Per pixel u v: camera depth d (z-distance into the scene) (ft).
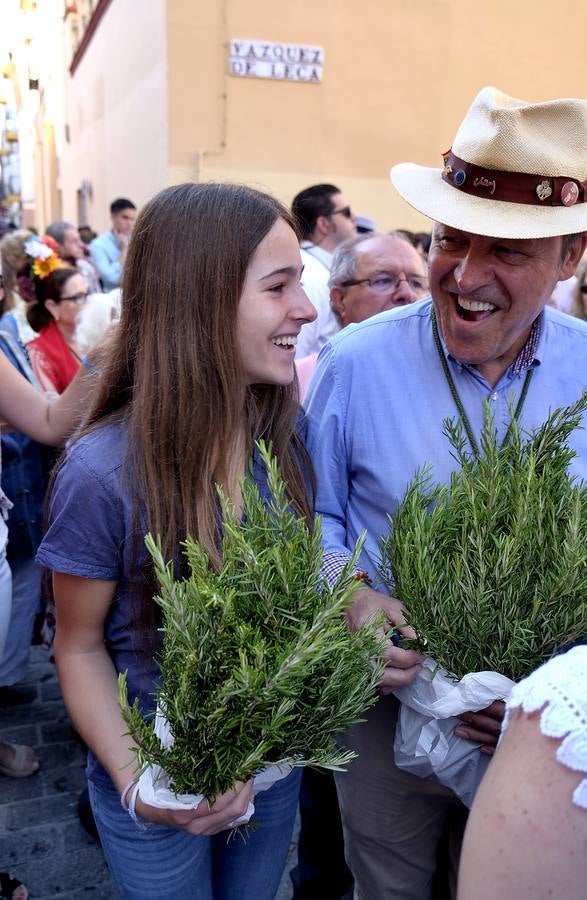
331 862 6.59
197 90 21.56
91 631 4.13
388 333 5.08
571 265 4.63
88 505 3.85
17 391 6.33
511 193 4.18
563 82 24.62
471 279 4.22
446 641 3.72
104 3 30.81
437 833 5.36
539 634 3.52
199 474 3.90
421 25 22.86
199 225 3.82
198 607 3.00
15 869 7.50
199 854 4.43
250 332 3.95
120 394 4.15
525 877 2.23
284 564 3.15
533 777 2.28
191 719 3.05
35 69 20.83
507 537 3.49
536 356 4.78
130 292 4.04
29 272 11.55
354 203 23.72
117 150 30.58
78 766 9.00
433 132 23.90
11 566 8.67
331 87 22.63
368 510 5.04
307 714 3.22
